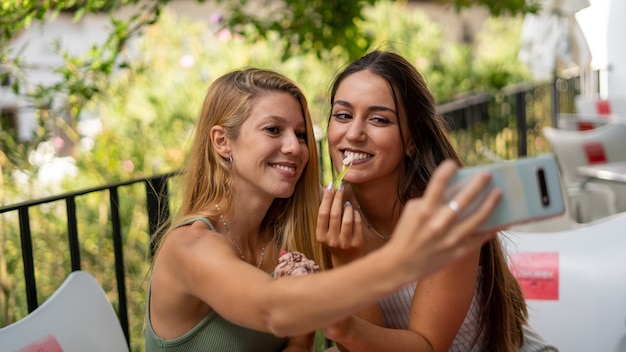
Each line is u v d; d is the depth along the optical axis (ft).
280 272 5.50
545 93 24.68
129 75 16.11
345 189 6.93
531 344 7.08
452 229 3.49
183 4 26.58
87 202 14.69
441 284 5.99
